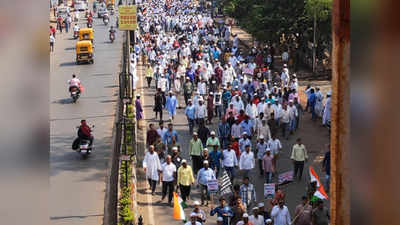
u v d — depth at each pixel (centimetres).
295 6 4509
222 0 7069
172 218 2067
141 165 2672
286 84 3878
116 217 1923
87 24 7819
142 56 5512
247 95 3581
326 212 1667
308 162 2666
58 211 2094
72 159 2769
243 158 2297
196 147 2394
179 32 7038
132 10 3950
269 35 4641
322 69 4581
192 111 3052
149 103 3872
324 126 3212
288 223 1739
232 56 4500
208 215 2080
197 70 4022
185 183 2106
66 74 4944
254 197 1972
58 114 3638
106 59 5609
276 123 2997
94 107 3788
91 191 2305
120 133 2836
